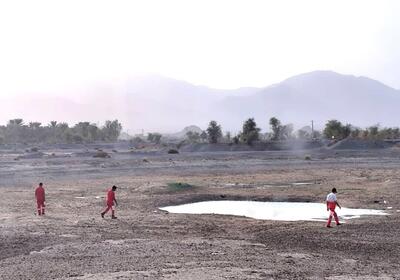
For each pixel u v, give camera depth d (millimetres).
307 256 18281
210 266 16594
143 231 23625
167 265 16719
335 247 20000
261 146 105875
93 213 29828
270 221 26828
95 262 17219
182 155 88312
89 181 49750
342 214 29453
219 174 56938
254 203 35250
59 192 40906
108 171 58562
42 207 29125
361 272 15922
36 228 24078
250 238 21922
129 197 37656
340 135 117250
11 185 46188
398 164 67562
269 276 15281
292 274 15562
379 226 24703
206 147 104750
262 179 50781
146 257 18000
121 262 17203
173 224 25766
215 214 29547
